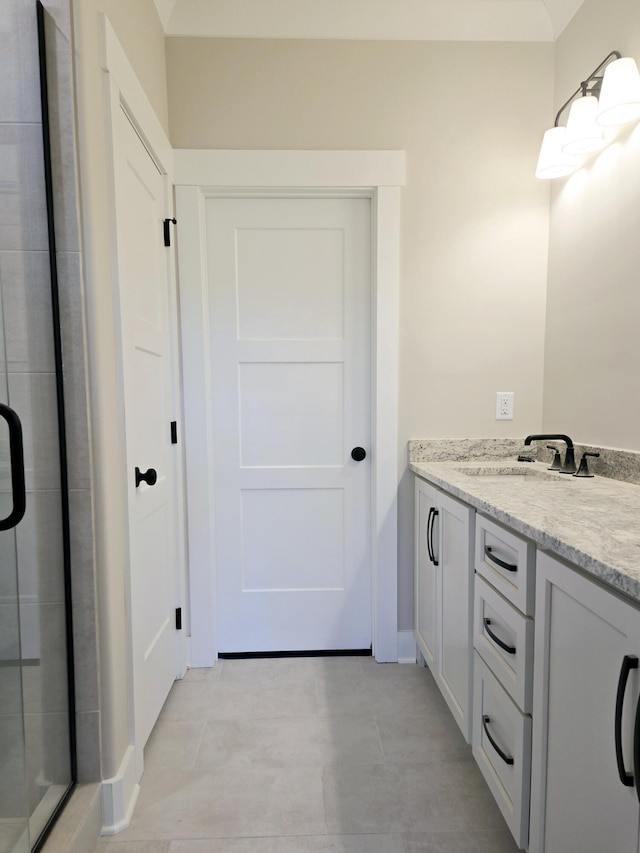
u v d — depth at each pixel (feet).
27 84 3.59
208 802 4.25
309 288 6.55
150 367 5.24
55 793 3.81
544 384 6.52
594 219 5.47
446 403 6.51
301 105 6.13
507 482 4.87
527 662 3.25
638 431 4.85
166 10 5.81
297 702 5.69
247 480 6.68
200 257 6.20
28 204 3.65
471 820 4.04
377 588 6.58
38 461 3.80
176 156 6.04
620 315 5.08
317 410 6.67
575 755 2.71
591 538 2.80
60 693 3.91
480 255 6.40
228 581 6.72
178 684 6.09
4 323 3.43
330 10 6.01
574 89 5.81
